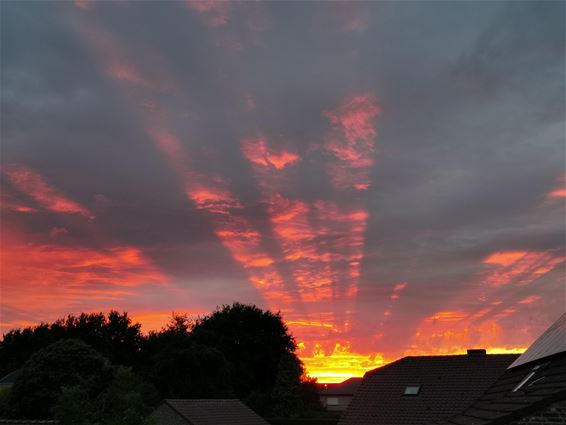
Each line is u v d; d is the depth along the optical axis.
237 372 79.88
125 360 85.62
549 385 16.86
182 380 66.69
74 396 27.09
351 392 86.38
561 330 21.16
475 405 27.61
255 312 86.31
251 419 41.47
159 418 38.53
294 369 72.44
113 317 89.88
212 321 88.12
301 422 60.56
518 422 15.85
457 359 40.72
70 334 86.81
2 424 38.59
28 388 41.94
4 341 89.88
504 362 38.97
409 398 37.81
